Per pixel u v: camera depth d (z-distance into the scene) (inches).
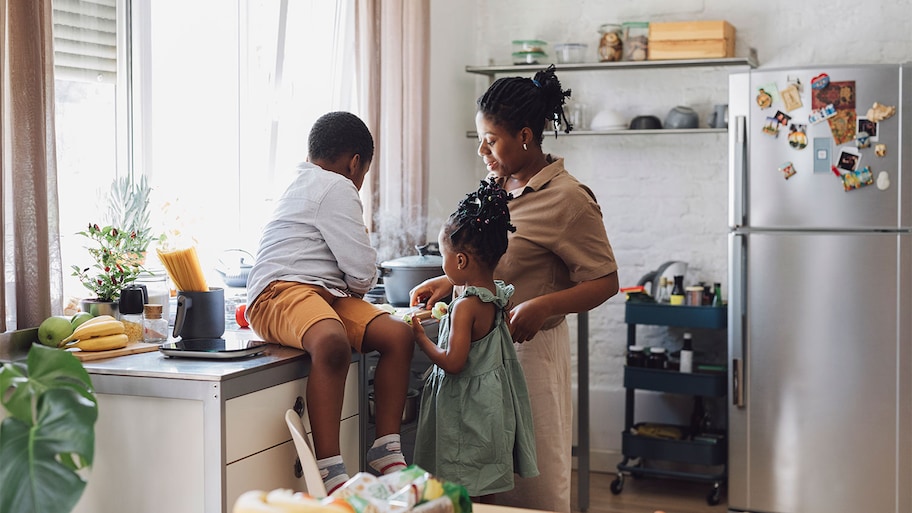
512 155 95.0
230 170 133.5
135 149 114.6
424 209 157.3
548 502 97.0
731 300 156.1
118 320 90.4
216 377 73.2
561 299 92.2
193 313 88.0
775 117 152.1
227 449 74.7
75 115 106.4
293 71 139.8
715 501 165.6
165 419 75.9
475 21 192.7
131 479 77.2
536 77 96.3
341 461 81.8
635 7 182.1
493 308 90.4
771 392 154.8
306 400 83.7
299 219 88.6
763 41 174.4
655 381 169.8
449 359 87.4
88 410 62.6
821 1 170.9
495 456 88.2
